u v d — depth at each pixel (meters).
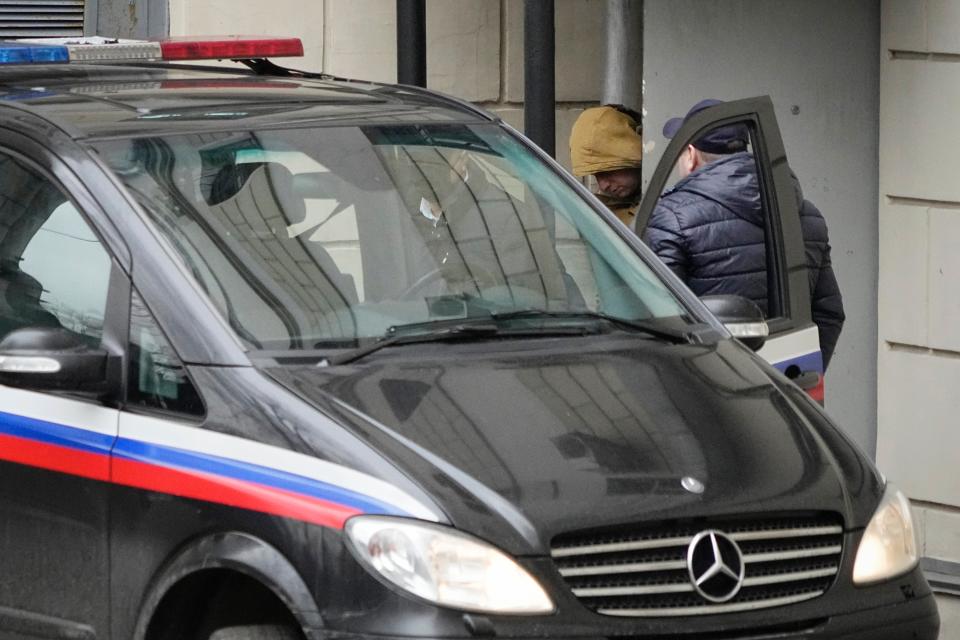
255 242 12.69
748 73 20.83
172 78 15.09
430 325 12.72
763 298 16.61
